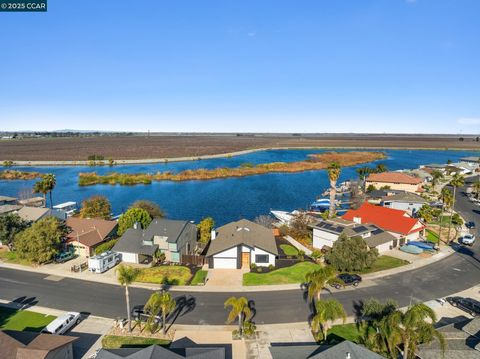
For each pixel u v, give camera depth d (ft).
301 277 149.28
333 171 242.78
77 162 586.86
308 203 320.91
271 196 350.64
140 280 148.05
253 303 127.24
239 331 107.04
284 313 119.96
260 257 161.79
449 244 194.49
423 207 241.35
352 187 337.52
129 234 180.65
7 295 134.72
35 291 138.00
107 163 588.50
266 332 108.37
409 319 83.25
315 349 86.22
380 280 146.30
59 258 171.01
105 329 110.63
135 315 117.50
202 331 109.19
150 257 175.63
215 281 146.61
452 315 117.80
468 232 217.97
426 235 211.41
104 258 158.51
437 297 131.03
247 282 145.28
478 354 85.46
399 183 343.67
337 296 131.64
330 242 184.55
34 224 172.14
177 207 304.91
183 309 123.34
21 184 424.46
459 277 149.48
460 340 92.02
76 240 178.60
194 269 160.66
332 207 246.47
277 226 233.14
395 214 204.85
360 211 220.02
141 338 105.19
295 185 412.16
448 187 380.58
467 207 289.53
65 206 279.69
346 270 154.40
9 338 87.81
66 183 422.41
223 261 161.17
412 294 133.28
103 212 247.29
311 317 117.39
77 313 114.62
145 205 234.79
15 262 169.58
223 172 483.92
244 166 533.55
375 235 186.19
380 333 96.63
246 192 370.32
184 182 435.12
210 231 202.49
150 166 576.61
